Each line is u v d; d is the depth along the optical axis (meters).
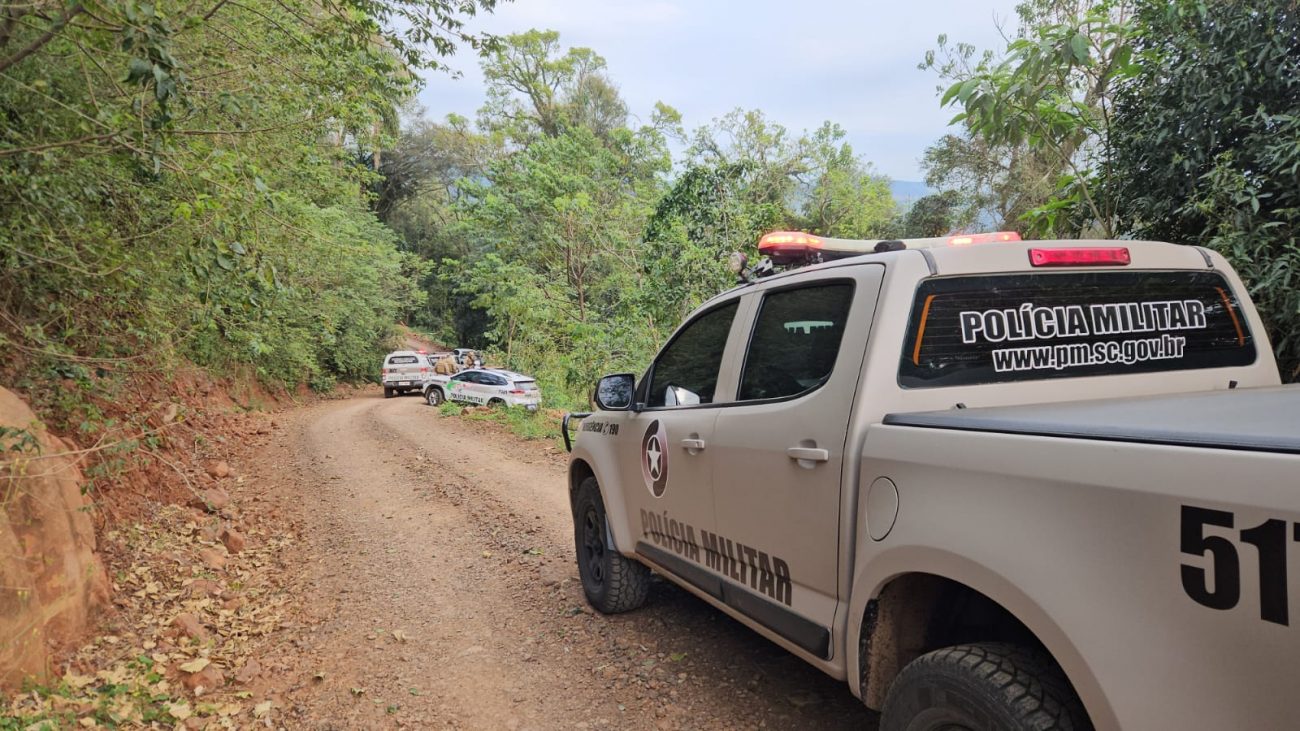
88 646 4.15
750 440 2.95
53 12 3.74
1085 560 1.64
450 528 7.31
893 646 2.33
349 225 20.92
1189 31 5.23
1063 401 2.36
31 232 4.64
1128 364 2.64
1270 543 1.32
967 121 6.50
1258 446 1.41
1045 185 18.64
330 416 19.03
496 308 27.70
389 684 3.95
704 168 13.61
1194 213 5.22
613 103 50.38
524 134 46.09
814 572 2.60
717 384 3.43
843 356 2.54
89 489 5.02
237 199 4.44
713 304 3.75
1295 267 4.46
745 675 3.79
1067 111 6.41
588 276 26.92
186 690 3.88
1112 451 1.64
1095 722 1.62
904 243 3.10
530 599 5.19
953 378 2.45
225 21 5.75
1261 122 4.89
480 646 4.41
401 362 29.33
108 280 5.45
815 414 2.61
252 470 10.56
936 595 2.33
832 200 29.25
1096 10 5.90
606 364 18.95
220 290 5.48
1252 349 2.84
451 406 20.03
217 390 16.55
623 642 4.30
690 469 3.46
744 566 3.08
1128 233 6.04
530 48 44.78
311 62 6.67
